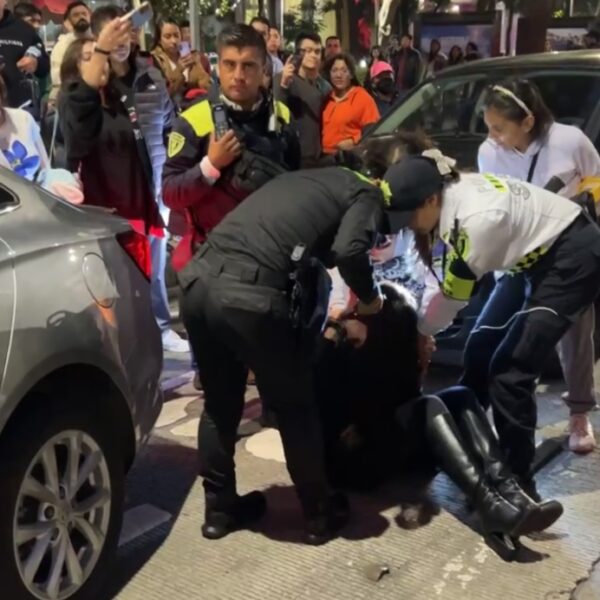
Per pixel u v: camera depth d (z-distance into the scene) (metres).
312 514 3.13
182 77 6.35
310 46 6.46
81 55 4.11
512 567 2.98
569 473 3.65
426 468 3.66
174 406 4.42
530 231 3.05
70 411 2.67
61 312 2.64
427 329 3.26
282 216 2.83
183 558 3.09
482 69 5.57
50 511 2.62
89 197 4.36
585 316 3.64
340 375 3.40
